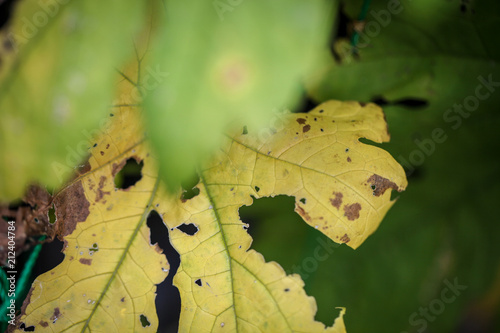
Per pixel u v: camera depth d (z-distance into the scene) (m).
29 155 0.21
